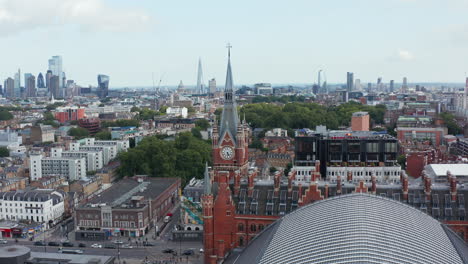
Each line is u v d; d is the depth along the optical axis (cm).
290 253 11256
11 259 15875
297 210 13975
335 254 10450
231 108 18362
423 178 16262
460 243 12938
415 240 11288
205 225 15525
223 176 15500
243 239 15712
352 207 12706
